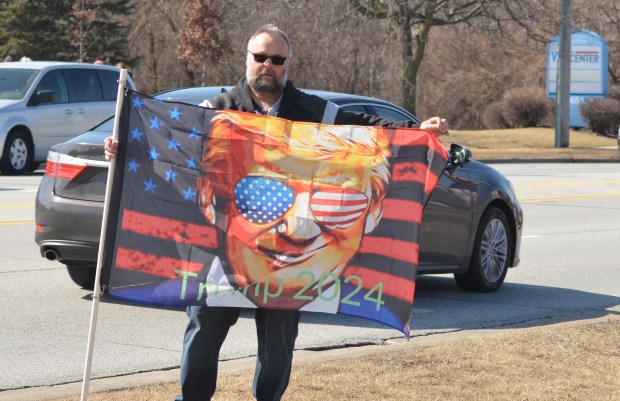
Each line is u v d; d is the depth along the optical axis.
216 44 49.16
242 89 5.44
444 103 64.56
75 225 9.31
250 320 9.14
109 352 7.78
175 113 5.27
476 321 9.40
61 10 51.81
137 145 5.25
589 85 52.19
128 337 8.30
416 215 5.32
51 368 7.25
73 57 51.50
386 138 5.33
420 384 6.54
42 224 9.49
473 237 10.65
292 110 5.45
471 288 10.99
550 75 47.38
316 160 5.32
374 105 10.57
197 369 5.36
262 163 5.31
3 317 8.89
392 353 7.45
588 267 12.95
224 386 6.42
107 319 8.94
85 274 10.10
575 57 51.94
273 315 5.36
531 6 41.28
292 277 5.31
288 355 5.43
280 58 5.31
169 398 6.20
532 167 33.56
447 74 64.38
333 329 8.80
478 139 47.31
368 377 6.69
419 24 45.41
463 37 63.19
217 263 5.29
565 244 14.97
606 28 64.06
